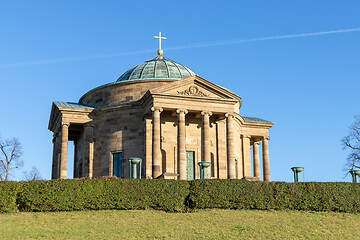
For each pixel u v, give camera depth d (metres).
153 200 44.12
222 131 63.59
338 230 39.62
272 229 38.81
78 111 64.06
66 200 42.81
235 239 35.97
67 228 37.81
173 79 66.38
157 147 57.16
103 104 67.75
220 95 61.22
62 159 61.78
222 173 62.28
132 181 44.41
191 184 45.12
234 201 45.03
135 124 63.12
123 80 70.62
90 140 64.19
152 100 58.66
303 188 46.25
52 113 69.06
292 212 44.97
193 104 59.78
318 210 45.81
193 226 39.06
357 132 81.88
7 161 84.94
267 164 73.44
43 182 42.97
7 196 42.00
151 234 36.72
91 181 43.81
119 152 63.06
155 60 74.06
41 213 42.28
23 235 35.75
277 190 45.75
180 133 58.22
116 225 38.84
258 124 74.00
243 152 72.56
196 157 62.03
